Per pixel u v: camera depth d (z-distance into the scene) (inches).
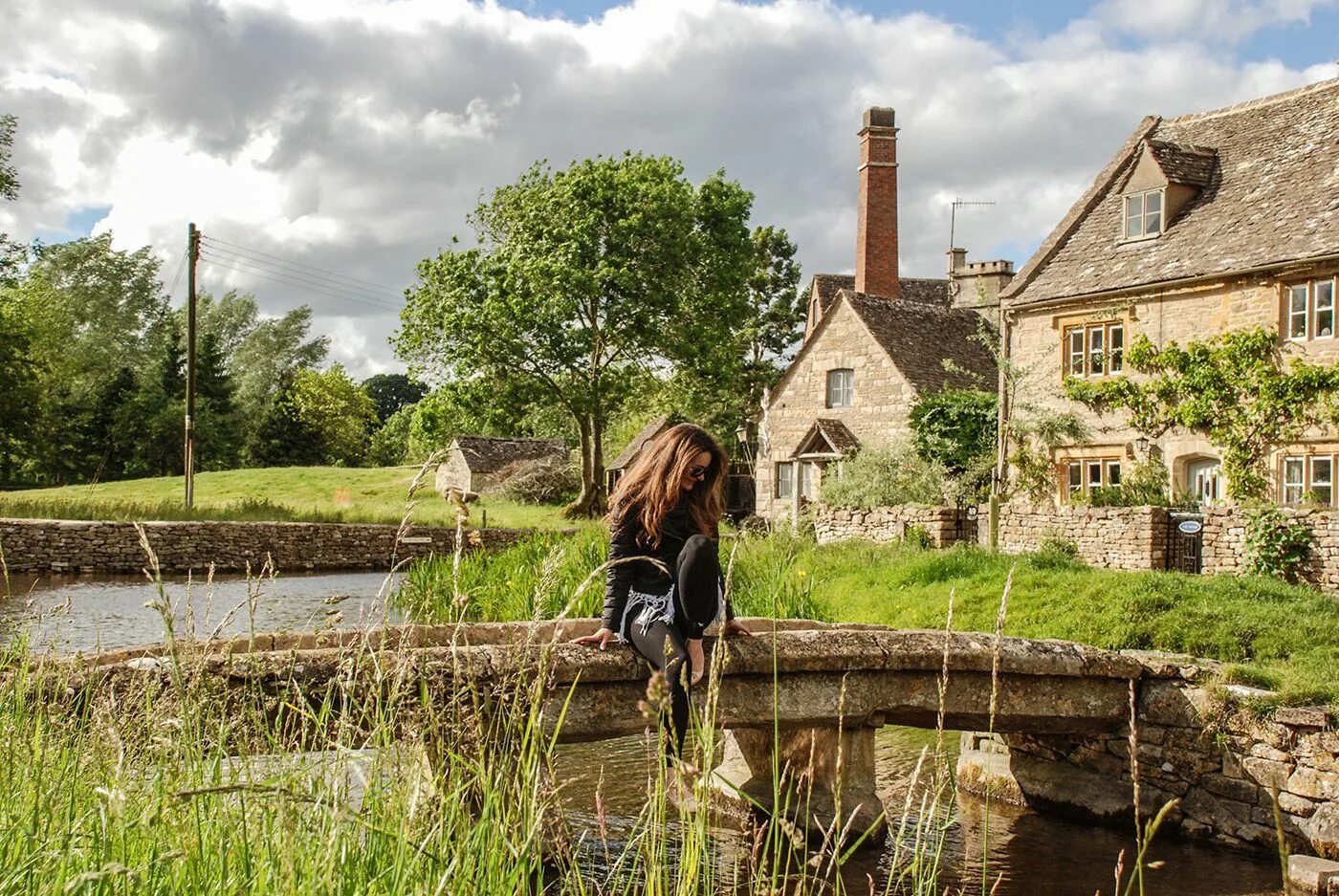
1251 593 414.3
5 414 1699.1
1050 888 227.9
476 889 102.3
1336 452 748.6
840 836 109.9
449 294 1518.2
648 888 105.1
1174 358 840.9
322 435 2940.5
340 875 98.0
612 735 211.5
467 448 2111.2
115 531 1046.4
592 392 1503.4
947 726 278.2
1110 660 284.4
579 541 565.9
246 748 124.0
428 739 129.8
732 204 1572.3
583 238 1462.8
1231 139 938.1
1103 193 999.6
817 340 1353.3
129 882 93.8
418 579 557.9
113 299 2544.3
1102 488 830.5
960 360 1305.4
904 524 801.6
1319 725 255.4
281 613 644.7
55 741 135.2
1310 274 765.3
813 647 240.4
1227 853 259.6
